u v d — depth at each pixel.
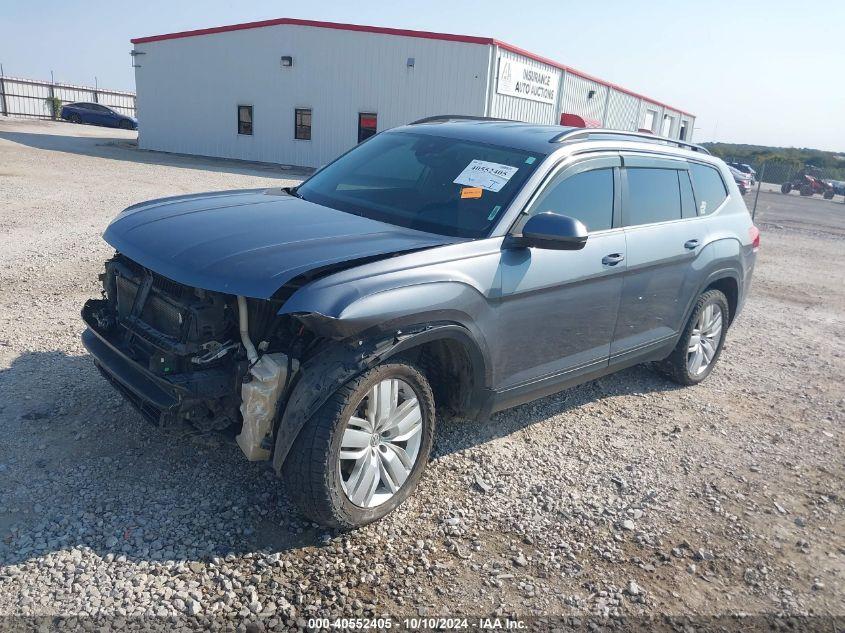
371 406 3.26
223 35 29.48
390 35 26.58
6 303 6.05
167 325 3.30
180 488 3.54
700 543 3.61
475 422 4.66
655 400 5.47
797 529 3.83
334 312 2.95
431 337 3.38
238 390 3.16
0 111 45.12
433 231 3.82
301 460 3.07
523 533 3.52
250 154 30.39
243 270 3.05
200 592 2.86
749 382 6.15
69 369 4.76
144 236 3.57
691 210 5.37
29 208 11.21
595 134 4.72
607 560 3.39
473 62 25.52
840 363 7.00
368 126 27.94
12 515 3.19
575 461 4.32
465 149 4.43
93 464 3.66
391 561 3.19
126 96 54.75
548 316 4.05
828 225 23.75
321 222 3.73
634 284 4.66
